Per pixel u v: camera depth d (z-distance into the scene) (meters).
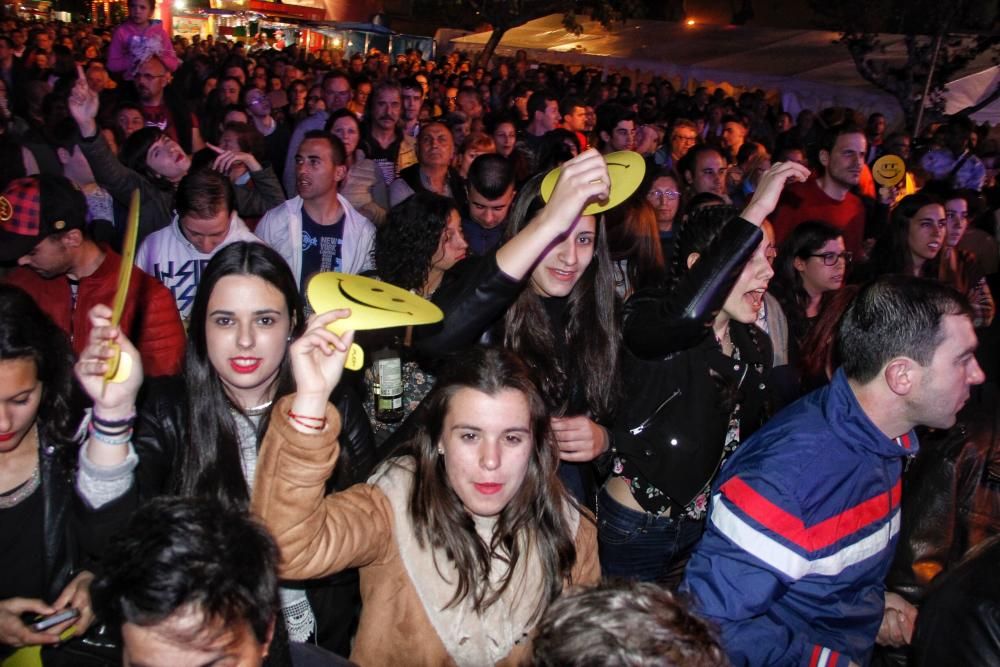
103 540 2.12
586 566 2.30
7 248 3.29
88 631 2.19
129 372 2.03
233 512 1.61
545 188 2.70
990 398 2.89
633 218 4.20
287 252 5.11
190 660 1.48
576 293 2.97
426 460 2.14
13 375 2.12
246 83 12.09
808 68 17.25
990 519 2.78
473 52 24.05
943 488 2.76
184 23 27.47
